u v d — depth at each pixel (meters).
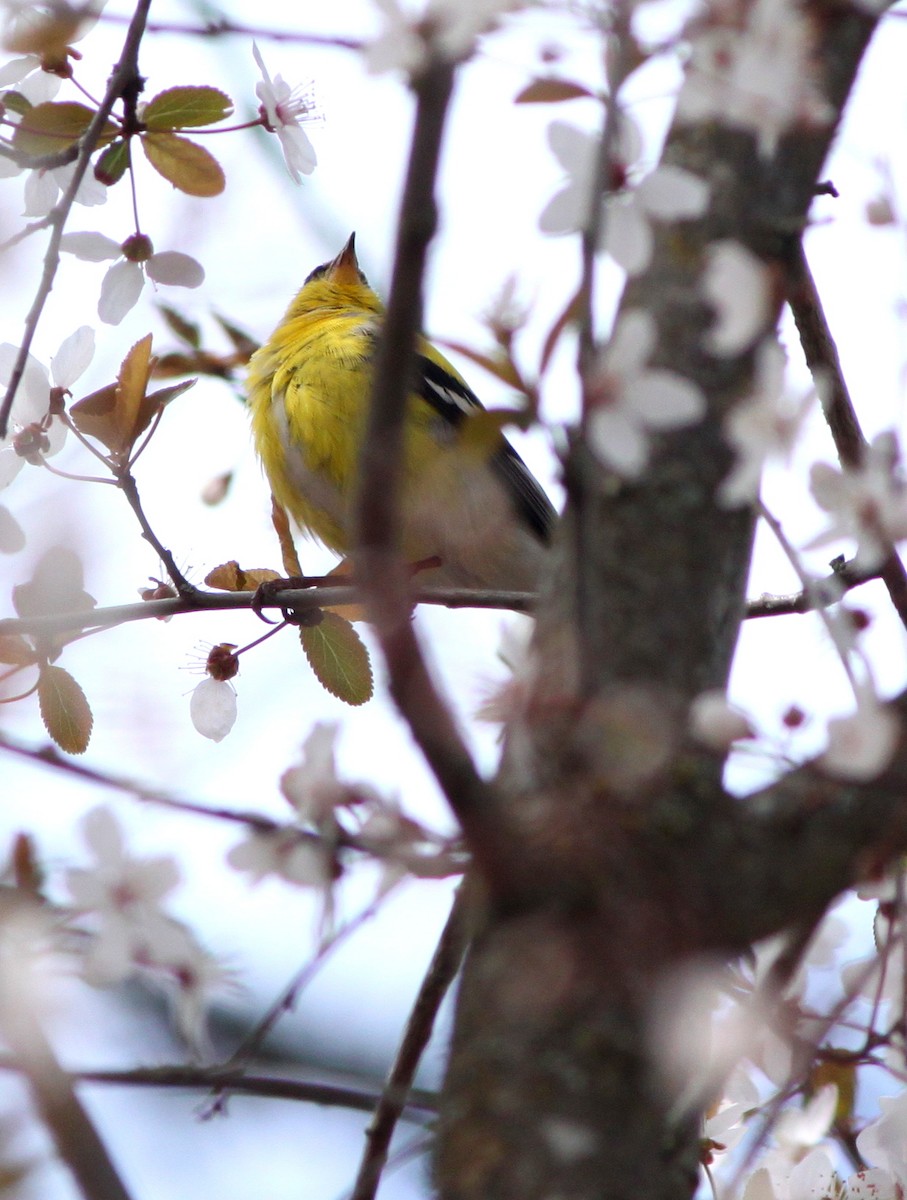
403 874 4.17
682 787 4.15
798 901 4.15
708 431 4.17
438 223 4.14
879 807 4.15
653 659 4.16
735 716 4.15
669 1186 4.15
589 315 4.15
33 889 4.18
